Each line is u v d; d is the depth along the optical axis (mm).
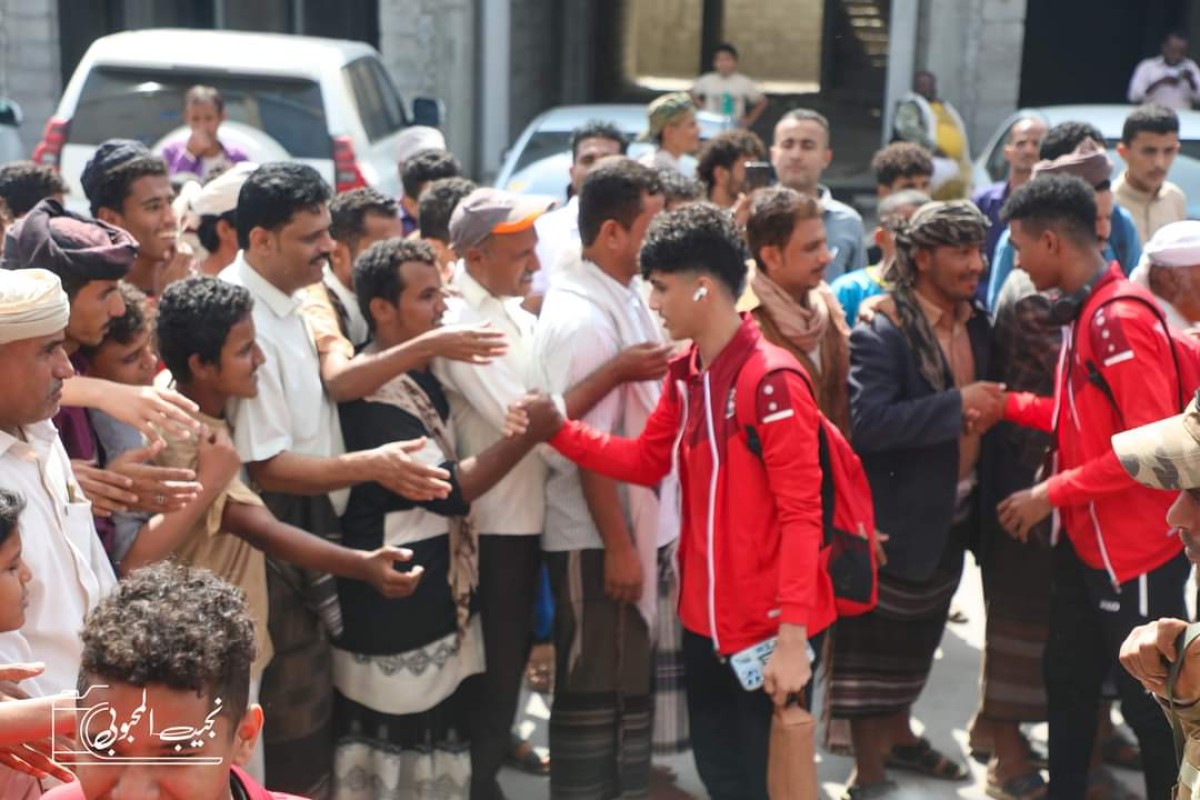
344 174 9266
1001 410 4504
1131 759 5082
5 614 2744
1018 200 4262
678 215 3809
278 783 4012
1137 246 6031
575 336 4148
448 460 4148
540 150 11023
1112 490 4125
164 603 2088
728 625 3881
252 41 9914
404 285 4055
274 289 3947
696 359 3943
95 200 4613
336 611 4020
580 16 19578
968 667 6020
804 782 3818
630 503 4293
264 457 3846
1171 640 2648
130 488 3318
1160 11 17906
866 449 4547
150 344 3805
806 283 4453
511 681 4410
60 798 2129
